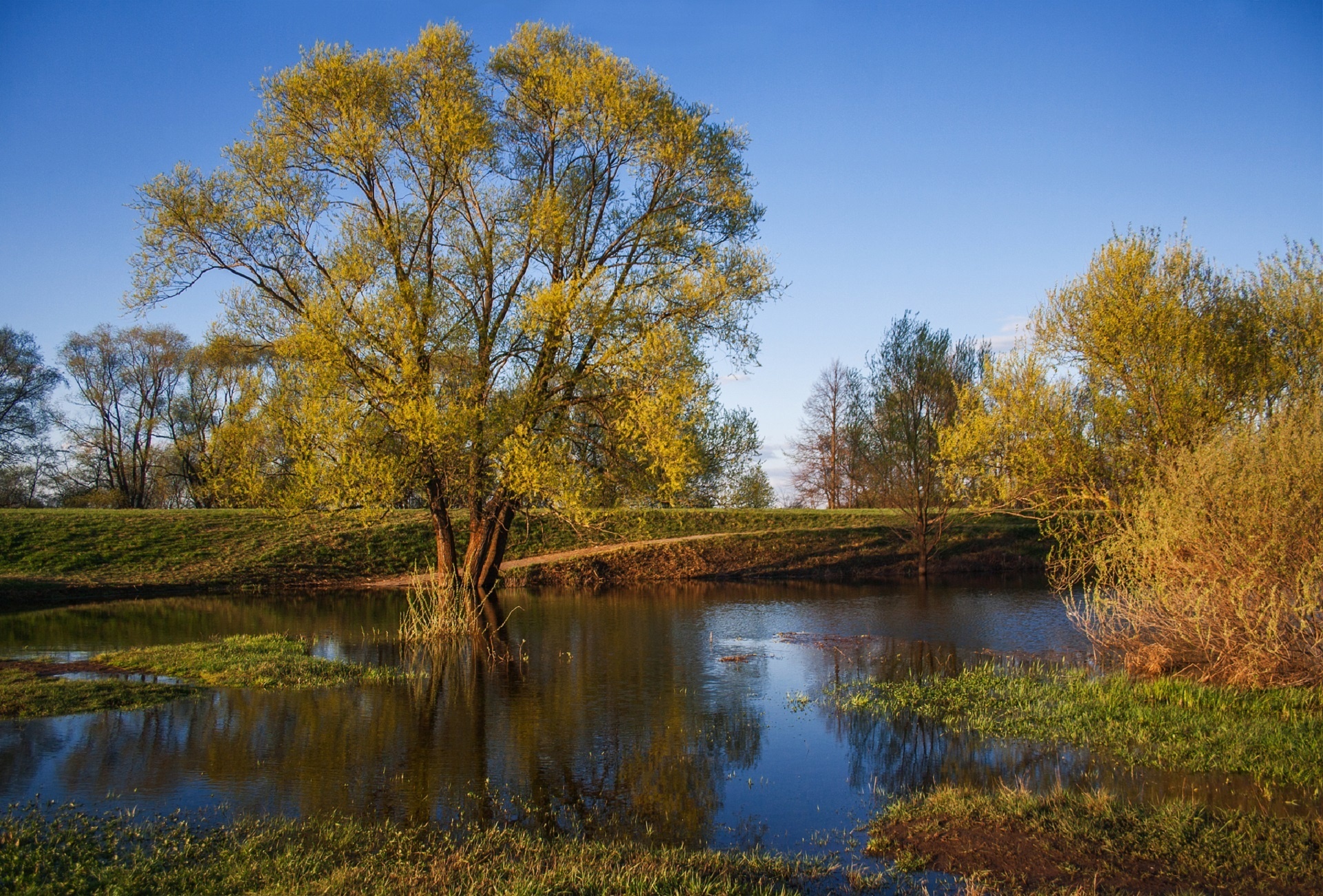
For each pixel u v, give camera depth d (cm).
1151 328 1521
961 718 1116
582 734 1071
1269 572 1065
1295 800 756
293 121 1792
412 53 1808
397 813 788
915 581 3075
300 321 1734
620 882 585
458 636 1848
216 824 748
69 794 816
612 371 1744
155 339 5131
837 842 723
